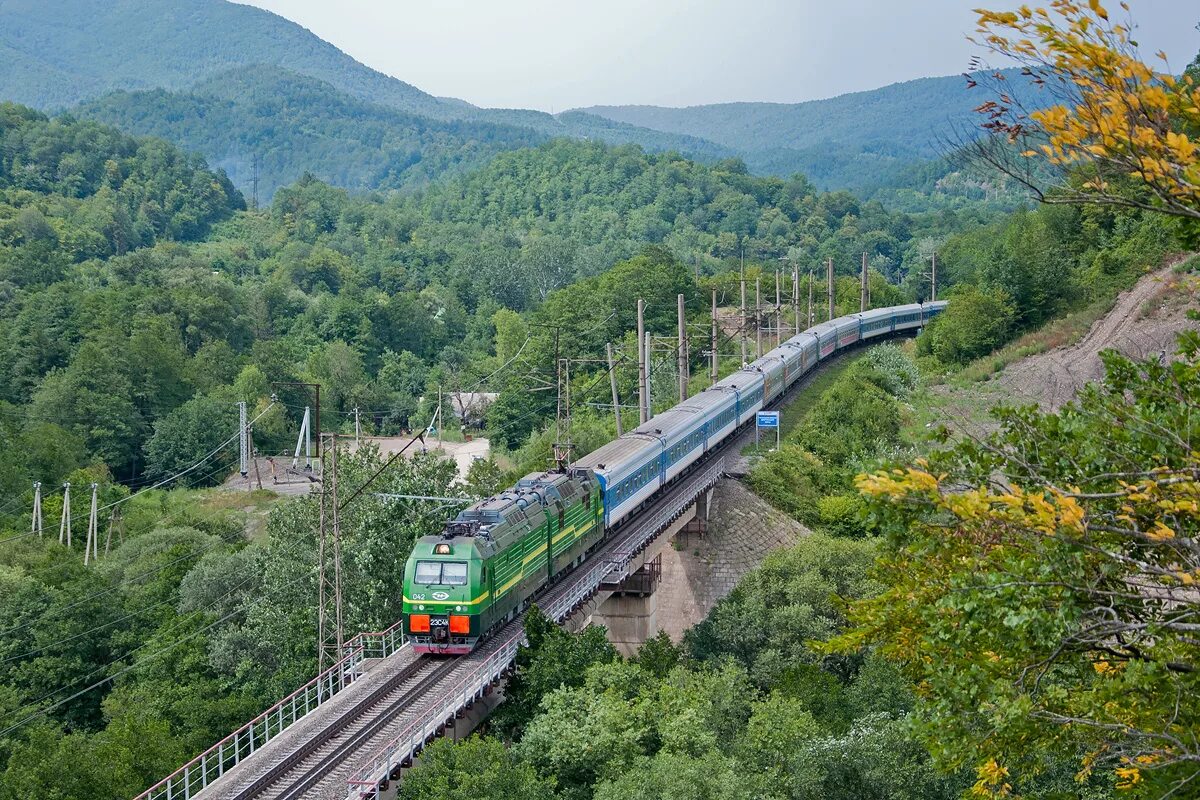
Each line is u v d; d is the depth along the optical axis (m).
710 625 60.44
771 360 100.25
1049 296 116.06
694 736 39.81
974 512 16.56
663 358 122.69
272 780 34.91
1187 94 14.98
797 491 81.56
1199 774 15.93
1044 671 17.66
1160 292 105.19
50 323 143.00
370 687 43.06
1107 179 16.48
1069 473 18.55
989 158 16.64
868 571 23.06
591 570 55.34
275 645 58.50
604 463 64.06
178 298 156.00
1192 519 17.44
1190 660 17.55
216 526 94.75
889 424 95.69
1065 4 14.87
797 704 42.97
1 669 61.19
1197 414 17.50
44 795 40.72
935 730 18.50
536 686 43.34
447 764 35.38
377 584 57.19
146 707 53.59
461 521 48.28
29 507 97.81
